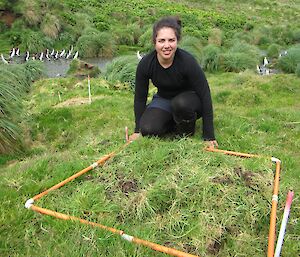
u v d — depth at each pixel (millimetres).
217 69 14234
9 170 3875
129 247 2543
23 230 2752
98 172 3480
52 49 18312
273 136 4680
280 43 22391
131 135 4516
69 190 3250
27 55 16594
